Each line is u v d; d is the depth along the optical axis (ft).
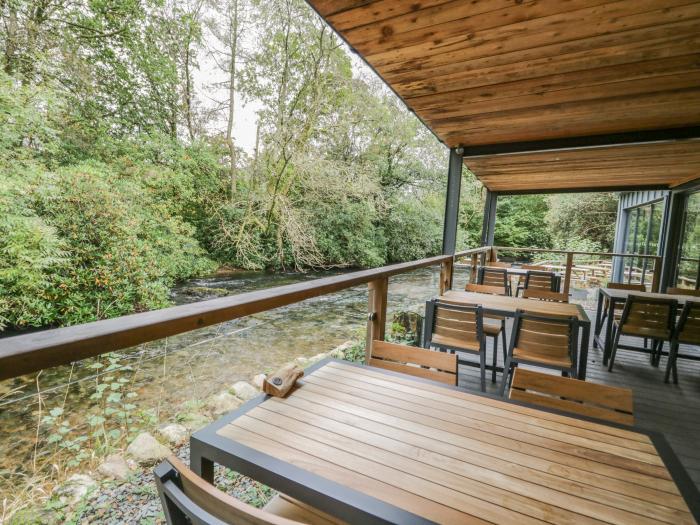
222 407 9.71
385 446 3.24
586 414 4.18
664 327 9.95
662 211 22.41
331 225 43.11
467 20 6.14
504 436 3.46
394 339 14.37
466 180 57.21
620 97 8.89
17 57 23.82
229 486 6.52
